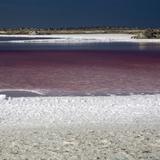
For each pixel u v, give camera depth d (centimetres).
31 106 1345
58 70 2717
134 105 1370
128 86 1909
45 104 1378
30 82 2078
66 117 1190
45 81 2114
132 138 952
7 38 9388
